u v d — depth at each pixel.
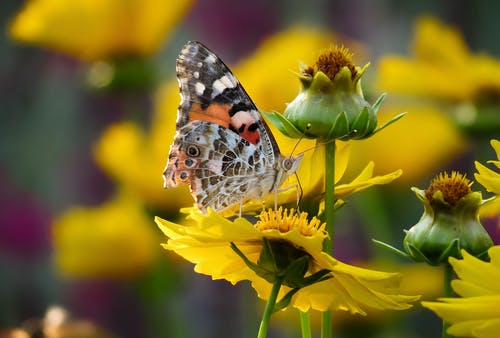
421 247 0.62
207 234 0.61
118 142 0.89
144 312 1.12
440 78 0.84
